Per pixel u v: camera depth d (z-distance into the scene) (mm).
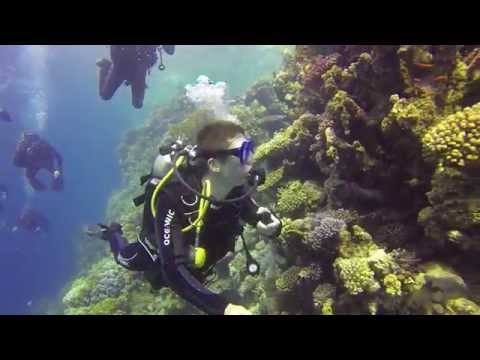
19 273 16562
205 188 1245
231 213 1330
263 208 1498
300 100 2840
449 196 1629
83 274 9234
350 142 2014
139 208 6691
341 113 1977
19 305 15336
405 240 1927
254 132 4820
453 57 1849
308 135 2516
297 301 2230
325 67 2566
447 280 1677
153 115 11430
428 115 1771
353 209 2082
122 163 10586
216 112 1379
